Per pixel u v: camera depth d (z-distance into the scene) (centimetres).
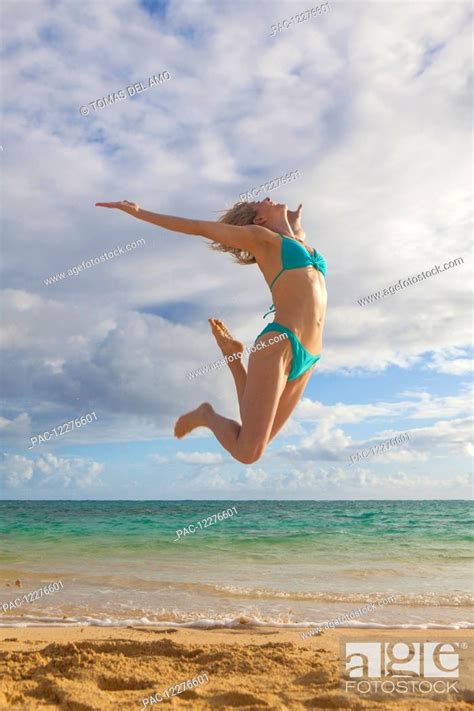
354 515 3194
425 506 4769
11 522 2472
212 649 512
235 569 1194
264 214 416
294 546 1612
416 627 684
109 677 414
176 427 410
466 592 927
